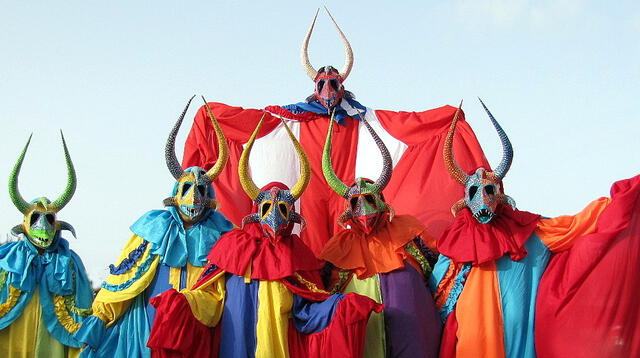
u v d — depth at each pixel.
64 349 11.82
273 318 10.86
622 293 10.85
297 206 14.00
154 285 11.70
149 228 11.80
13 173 11.97
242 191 14.04
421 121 14.45
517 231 11.32
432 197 13.70
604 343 10.77
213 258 11.28
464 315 11.11
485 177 11.48
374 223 11.51
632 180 11.24
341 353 10.41
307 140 14.49
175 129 11.97
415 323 11.09
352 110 14.71
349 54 15.20
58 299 11.93
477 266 11.28
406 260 11.57
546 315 10.94
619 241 10.96
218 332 11.08
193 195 11.72
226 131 14.55
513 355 10.96
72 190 12.19
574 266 11.00
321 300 10.95
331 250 11.62
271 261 11.09
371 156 14.41
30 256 11.92
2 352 11.62
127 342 11.45
